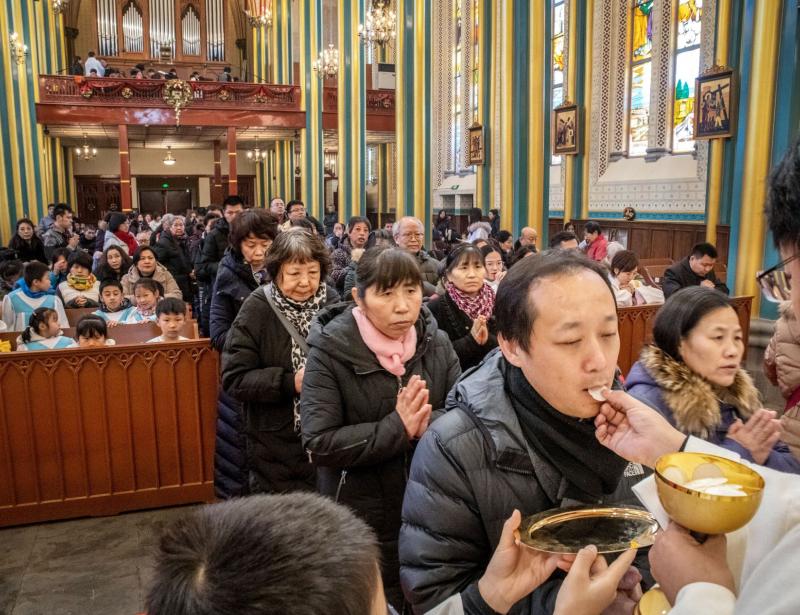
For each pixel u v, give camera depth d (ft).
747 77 24.31
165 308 14.32
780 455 5.23
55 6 57.21
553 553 3.08
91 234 50.14
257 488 9.05
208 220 35.86
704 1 41.98
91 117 62.85
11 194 55.11
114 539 12.04
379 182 88.22
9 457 12.40
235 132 69.82
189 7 94.68
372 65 89.04
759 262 24.49
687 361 6.49
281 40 78.23
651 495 2.88
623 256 19.80
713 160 38.58
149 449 13.20
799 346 8.18
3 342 14.29
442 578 3.67
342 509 2.13
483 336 10.09
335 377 6.91
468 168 75.36
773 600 1.99
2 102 54.13
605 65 51.08
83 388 12.68
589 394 3.33
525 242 29.78
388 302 6.79
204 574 1.81
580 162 53.72
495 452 3.64
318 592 1.78
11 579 10.65
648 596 2.81
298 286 8.80
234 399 9.66
